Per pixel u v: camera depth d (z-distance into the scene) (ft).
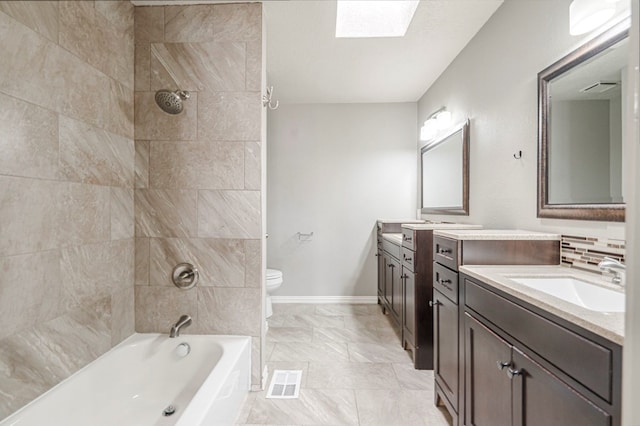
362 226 12.64
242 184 6.63
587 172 4.56
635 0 1.74
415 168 12.53
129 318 6.50
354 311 11.58
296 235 12.62
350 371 7.38
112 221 5.95
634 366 1.75
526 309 3.43
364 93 11.58
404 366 7.61
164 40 6.57
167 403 5.74
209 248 6.68
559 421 2.94
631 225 1.75
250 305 6.67
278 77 10.14
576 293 4.25
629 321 1.77
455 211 8.91
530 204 5.87
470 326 4.69
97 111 5.51
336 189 12.60
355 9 7.72
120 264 6.21
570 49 4.89
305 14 6.83
